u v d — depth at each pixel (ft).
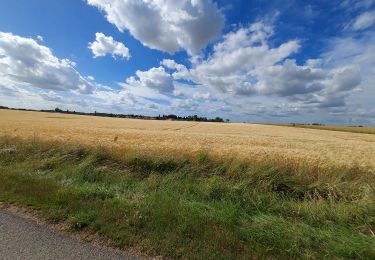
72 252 11.44
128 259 11.23
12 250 11.34
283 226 14.55
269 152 43.78
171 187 22.09
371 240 13.00
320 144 78.43
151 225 14.26
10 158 32.09
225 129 171.73
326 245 12.92
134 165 29.66
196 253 11.87
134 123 191.62
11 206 16.33
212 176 26.03
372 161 41.70
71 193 18.30
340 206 17.65
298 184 23.84
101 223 14.19
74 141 44.29
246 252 12.13
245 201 19.66
